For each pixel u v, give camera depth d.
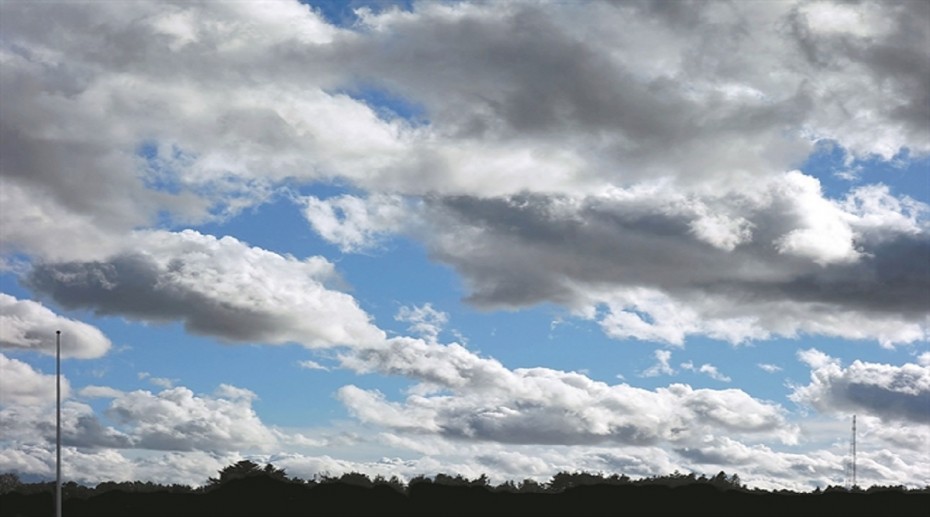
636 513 92.56
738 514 91.06
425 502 95.81
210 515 91.69
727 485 98.62
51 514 93.56
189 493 97.81
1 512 93.75
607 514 92.50
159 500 95.75
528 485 102.00
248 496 95.69
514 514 92.94
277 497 95.88
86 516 92.44
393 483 99.88
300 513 92.12
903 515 88.88
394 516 92.38
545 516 92.31
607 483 98.62
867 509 90.62
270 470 100.44
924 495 93.00
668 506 93.44
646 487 97.12
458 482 99.31
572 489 97.81
